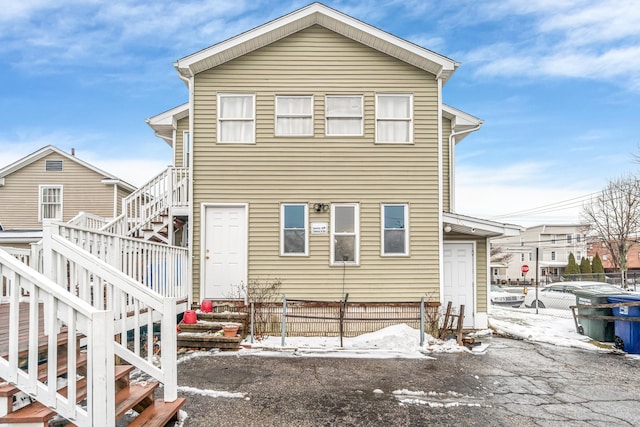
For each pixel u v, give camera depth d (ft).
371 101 32.94
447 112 38.34
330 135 32.65
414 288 32.09
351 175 32.53
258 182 32.30
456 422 15.29
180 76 32.65
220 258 31.99
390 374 21.52
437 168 32.78
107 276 14.92
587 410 16.72
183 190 33.58
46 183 63.26
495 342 30.66
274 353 25.81
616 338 28.45
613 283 88.99
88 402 10.60
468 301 35.60
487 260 35.86
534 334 32.78
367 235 32.30
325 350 26.61
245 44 32.09
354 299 31.89
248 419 15.29
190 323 28.50
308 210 32.30
